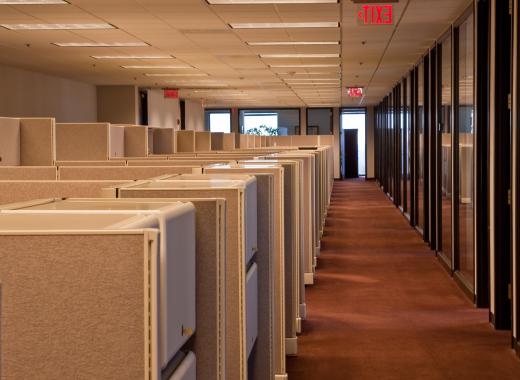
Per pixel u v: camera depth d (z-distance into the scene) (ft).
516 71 13.78
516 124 13.83
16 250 3.22
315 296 18.90
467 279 19.90
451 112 22.44
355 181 79.97
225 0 23.71
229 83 55.31
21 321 3.23
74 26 29.22
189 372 4.20
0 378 2.95
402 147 46.34
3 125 15.72
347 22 27.32
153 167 11.18
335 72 45.96
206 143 33.76
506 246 15.34
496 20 15.64
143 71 46.78
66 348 3.24
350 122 86.17
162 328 3.57
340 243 29.27
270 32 30.17
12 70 44.01
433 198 27.73
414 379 12.03
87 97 55.42
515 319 13.70
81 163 14.93
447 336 14.84
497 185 15.47
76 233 3.22
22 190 7.79
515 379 12.00
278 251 11.28
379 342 14.38
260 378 8.28
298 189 14.75
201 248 4.91
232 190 5.81
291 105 83.20
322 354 13.52
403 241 30.04
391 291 19.56
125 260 3.23
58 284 3.23
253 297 7.31
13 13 26.12
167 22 27.96
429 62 31.12
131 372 3.27
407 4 22.68
